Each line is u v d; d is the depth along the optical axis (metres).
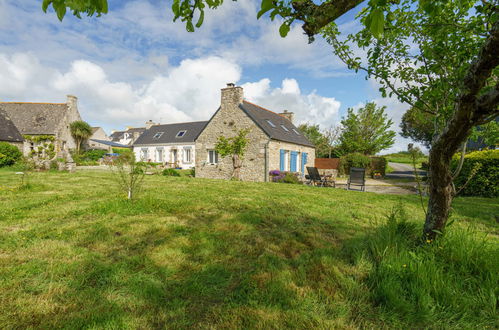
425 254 2.59
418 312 1.94
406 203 6.79
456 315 1.94
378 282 2.32
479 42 2.34
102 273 2.47
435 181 2.66
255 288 2.29
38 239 3.30
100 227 3.82
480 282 2.23
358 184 10.88
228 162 15.27
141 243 3.32
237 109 15.06
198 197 6.55
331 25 2.97
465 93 1.95
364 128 26.78
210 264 2.78
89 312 1.91
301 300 2.12
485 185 8.08
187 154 27.44
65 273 2.46
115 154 32.22
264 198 6.75
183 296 2.21
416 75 2.90
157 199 5.79
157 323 1.86
